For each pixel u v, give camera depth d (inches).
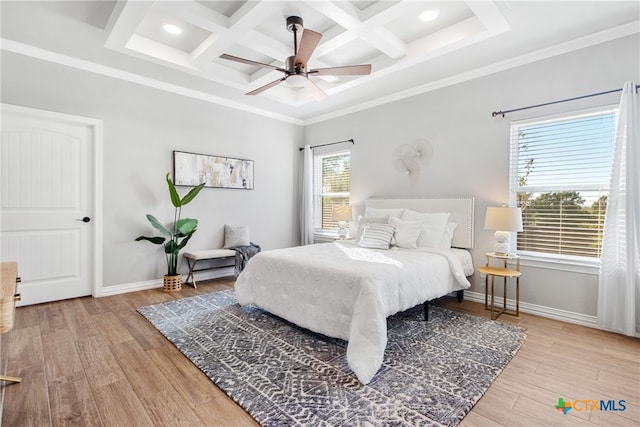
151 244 157.0
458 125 147.7
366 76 147.0
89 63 135.5
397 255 118.4
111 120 143.3
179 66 138.5
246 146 195.8
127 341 96.3
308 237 217.5
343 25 103.6
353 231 181.3
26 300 127.5
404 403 66.0
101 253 141.7
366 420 60.6
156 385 73.1
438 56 126.0
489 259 137.3
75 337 98.8
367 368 74.2
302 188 227.5
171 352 89.7
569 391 71.6
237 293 123.3
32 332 102.2
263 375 77.1
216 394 69.9
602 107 110.3
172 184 148.2
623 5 94.7
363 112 189.8
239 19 101.7
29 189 127.1
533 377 77.5
